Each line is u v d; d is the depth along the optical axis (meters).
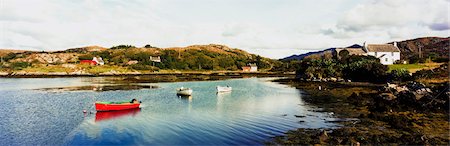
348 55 97.88
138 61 169.88
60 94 54.84
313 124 28.08
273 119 30.98
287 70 170.12
